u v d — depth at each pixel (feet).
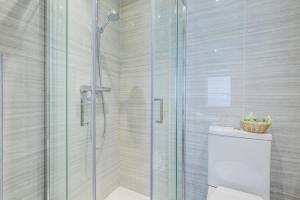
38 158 3.91
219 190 3.69
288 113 3.73
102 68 5.31
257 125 3.60
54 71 4.11
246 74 4.10
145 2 5.52
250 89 4.07
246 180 3.66
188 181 4.86
